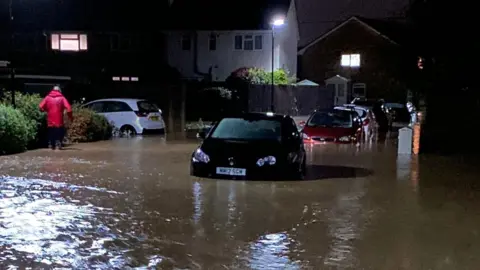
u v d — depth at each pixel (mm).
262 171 12555
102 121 22172
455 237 8305
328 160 16938
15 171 13727
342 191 11773
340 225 8906
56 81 34500
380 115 31328
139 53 46094
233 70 47000
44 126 19172
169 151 18328
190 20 47188
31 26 44844
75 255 7242
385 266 6965
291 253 7410
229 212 9633
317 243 7883
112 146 19734
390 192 11781
